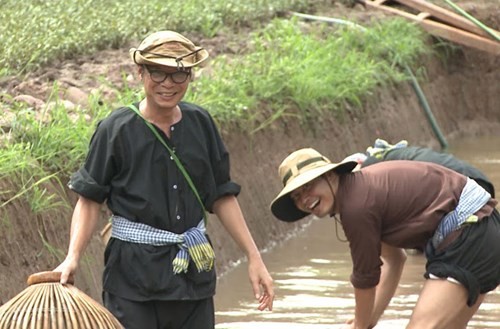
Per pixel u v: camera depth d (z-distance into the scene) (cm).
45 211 1507
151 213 1089
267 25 2809
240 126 2072
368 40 2873
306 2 3083
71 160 1602
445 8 3281
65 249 1527
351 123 2528
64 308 1014
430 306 1180
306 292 1731
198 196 1106
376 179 1177
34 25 2334
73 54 2314
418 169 1191
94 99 1866
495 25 3262
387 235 1184
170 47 1072
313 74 2453
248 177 2050
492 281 1202
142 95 1906
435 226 1180
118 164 1093
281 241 2091
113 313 1106
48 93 1983
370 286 1188
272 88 2256
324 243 2077
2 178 1452
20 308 1015
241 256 1938
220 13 2777
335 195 1174
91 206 1098
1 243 1404
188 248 1093
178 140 1098
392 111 2759
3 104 1831
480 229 1182
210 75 2219
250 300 1692
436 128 2964
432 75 3103
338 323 1572
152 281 1089
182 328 1120
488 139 3153
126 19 2550
